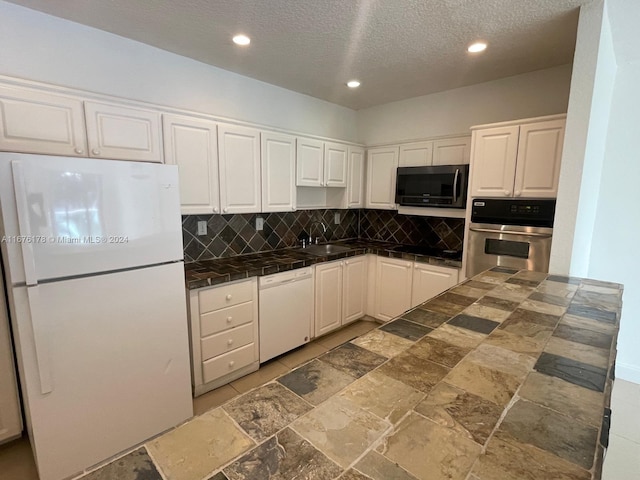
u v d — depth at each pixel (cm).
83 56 205
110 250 165
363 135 404
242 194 267
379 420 73
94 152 188
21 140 165
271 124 314
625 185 267
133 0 176
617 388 264
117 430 176
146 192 176
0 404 184
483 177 265
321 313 316
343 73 281
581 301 155
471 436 69
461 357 102
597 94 191
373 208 381
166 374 193
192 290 220
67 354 156
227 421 73
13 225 138
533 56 244
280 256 307
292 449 65
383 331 121
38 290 144
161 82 239
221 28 206
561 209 197
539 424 72
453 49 233
